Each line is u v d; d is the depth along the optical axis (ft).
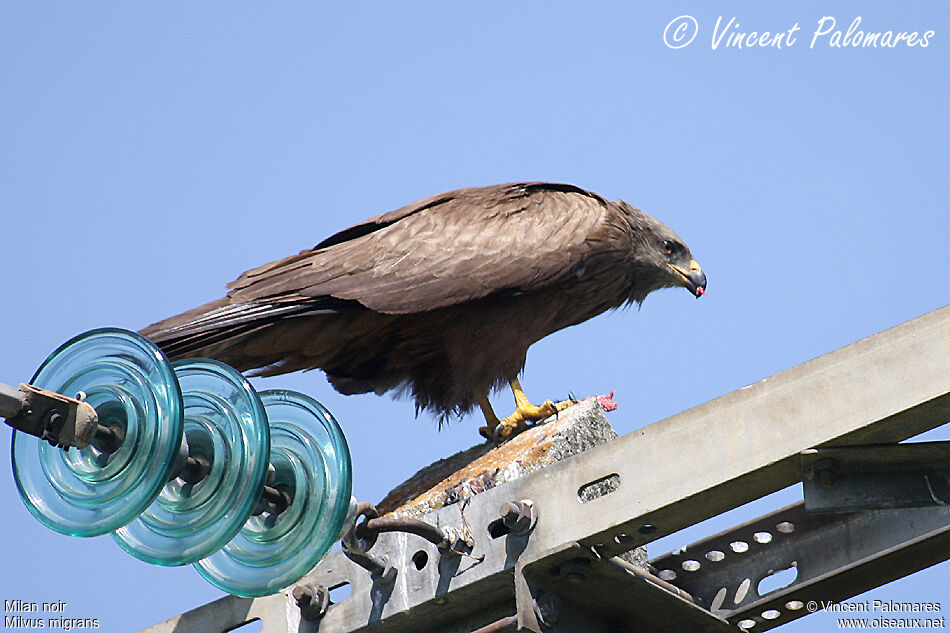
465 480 44.09
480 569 38.01
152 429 29.60
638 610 39.40
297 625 40.32
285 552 32.86
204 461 31.42
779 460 34.71
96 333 30.48
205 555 31.27
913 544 37.58
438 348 58.75
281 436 33.32
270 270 57.06
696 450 35.86
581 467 37.32
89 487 29.73
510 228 58.80
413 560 39.24
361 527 35.09
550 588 37.99
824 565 38.88
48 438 29.40
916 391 33.63
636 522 36.27
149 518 31.71
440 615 39.40
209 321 54.95
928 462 34.50
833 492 34.73
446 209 59.21
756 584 39.83
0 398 28.71
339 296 56.08
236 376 31.86
